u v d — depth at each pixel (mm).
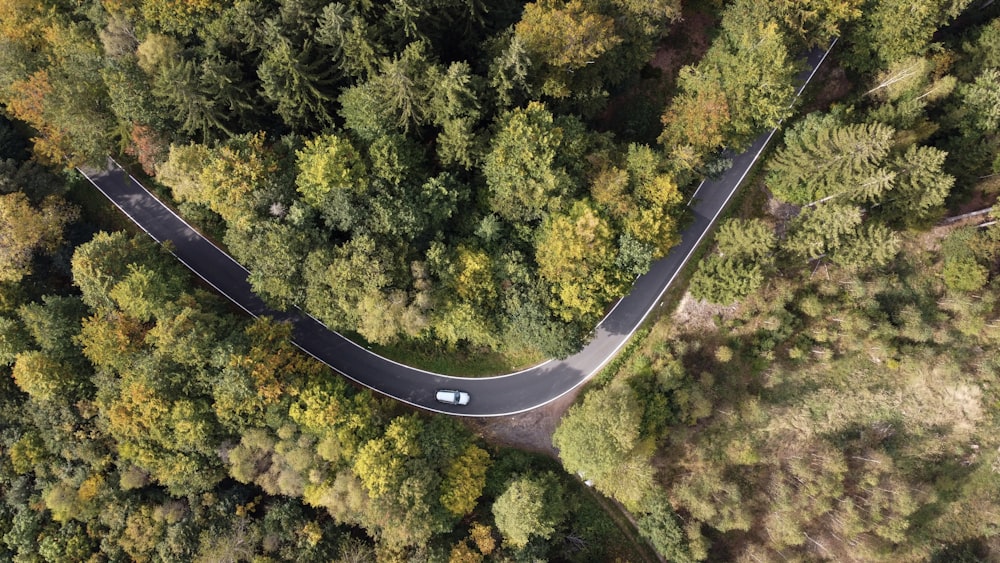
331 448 56469
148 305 56969
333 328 61375
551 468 67062
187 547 57875
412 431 59656
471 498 60469
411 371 68375
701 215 69375
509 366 68625
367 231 57156
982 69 64188
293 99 57094
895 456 69062
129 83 55781
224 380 56156
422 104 57375
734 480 68375
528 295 61000
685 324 68062
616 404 59438
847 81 70438
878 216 64688
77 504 57781
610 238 59406
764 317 67250
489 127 59781
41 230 60125
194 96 54594
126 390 55844
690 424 66688
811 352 68688
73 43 58906
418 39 57688
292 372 59531
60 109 57219
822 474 67062
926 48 63969
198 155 56469
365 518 58281
